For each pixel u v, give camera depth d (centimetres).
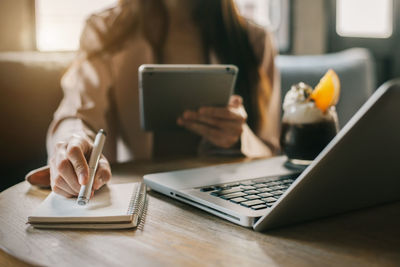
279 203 46
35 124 151
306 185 44
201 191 62
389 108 41
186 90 95
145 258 42
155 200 65
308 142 80
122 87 141
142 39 146
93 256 43
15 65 148
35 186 74
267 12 261
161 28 147
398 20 308
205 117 104
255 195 59
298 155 82
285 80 186
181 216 56
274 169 77
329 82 80
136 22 145
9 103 146
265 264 41
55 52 185
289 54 267
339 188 48
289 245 46
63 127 108
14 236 49
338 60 198
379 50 308
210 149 127
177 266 40
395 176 54
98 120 129
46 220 51
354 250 44
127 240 47
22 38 179
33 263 41
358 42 296
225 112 106
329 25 281
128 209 54
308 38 272
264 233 49
